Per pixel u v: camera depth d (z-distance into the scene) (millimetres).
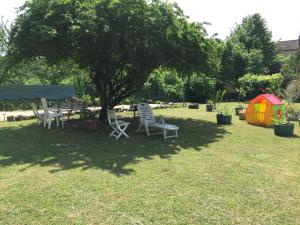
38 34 10742
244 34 47781
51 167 7254
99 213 4844
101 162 7656
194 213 4871
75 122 14406
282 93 18734
